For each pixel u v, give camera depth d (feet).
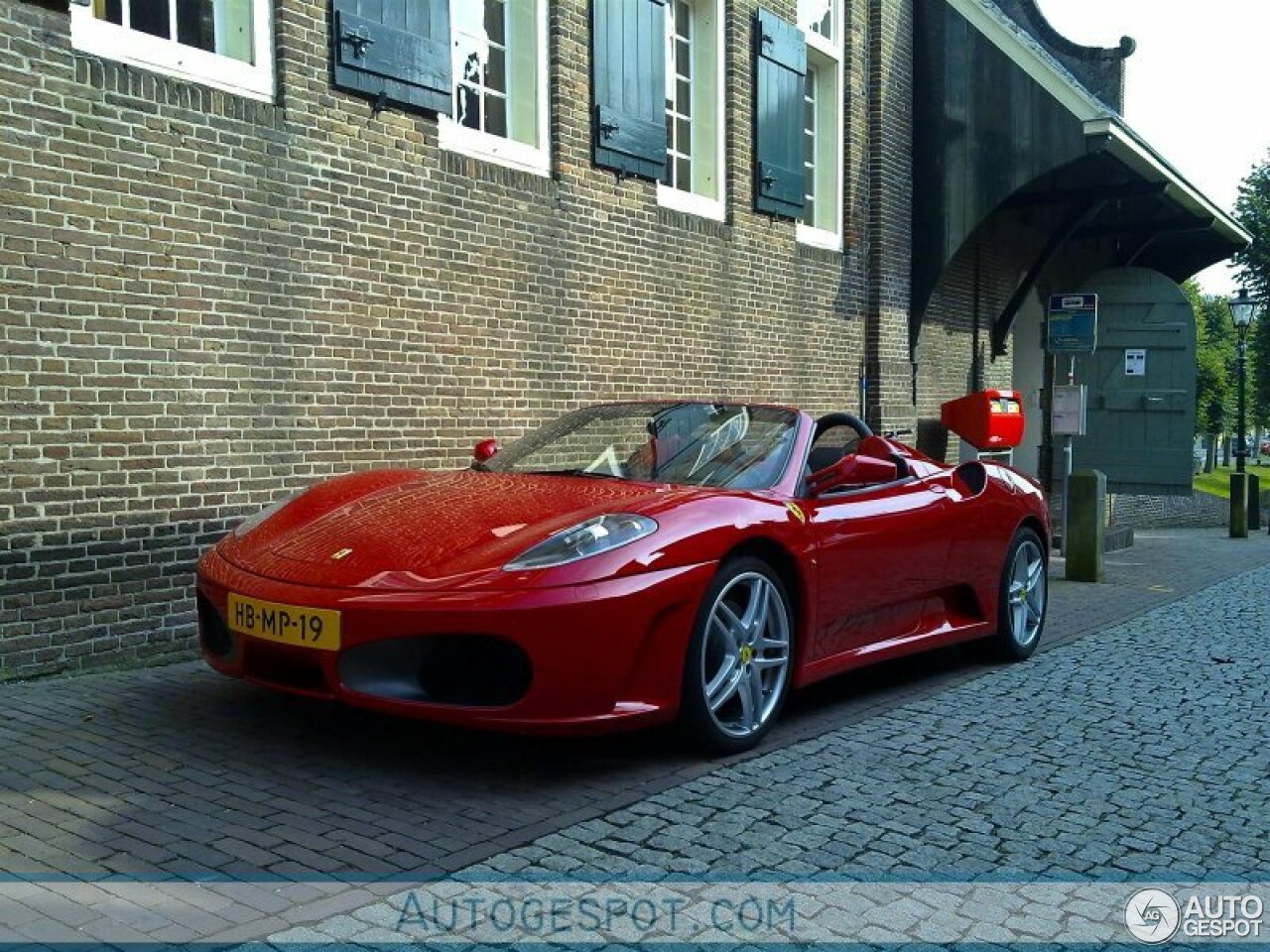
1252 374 107.55
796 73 33.63
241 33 18.85
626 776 12.28
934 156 39.29
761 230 32.45
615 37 26.50
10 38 15.33
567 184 25.22
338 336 20.02
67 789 11.02
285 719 13.70
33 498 15.61
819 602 14.46
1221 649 21.45
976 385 45.19
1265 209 102.01
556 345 25.02
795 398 34.17
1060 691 17.40
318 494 14.60
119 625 16.62
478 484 14.43
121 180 16.61
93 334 16.29
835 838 10.77
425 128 21.68
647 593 11.90
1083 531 31.99
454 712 11.21
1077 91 36.24
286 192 19.06
